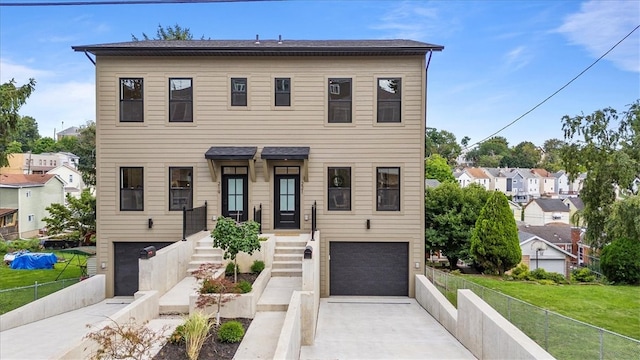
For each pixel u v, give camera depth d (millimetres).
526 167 95000
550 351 7391
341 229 13328
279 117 13219
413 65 13086
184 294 9680
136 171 13227
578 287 13453
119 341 5980
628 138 18625
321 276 13273
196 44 13781
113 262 13203
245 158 12688
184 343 6605
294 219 13508
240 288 8648
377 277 13484
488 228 16891
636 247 15070
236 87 13281
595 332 6582
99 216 13141
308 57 13141
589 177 19016
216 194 13273
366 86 13141
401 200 13227
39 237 33938
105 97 13062
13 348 7660
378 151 13188
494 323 7180
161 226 13211
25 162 56500
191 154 13203
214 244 9727
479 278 14977
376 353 8172
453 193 22891
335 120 13281
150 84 13094
